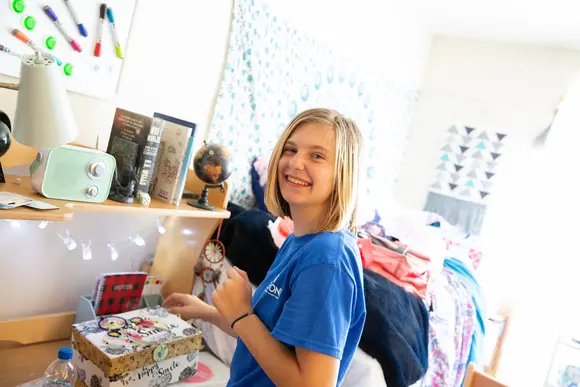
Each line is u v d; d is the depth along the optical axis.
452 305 2.00
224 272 1.62
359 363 1.42
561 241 2.89
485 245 3.12
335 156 0.87
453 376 2.03
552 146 2.96
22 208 0.97
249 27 1.88
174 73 1.64
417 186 3.41
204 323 1.58
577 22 2.50
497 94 3.19
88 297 1.45
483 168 3.18
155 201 1.36
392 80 3.05
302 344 0.76
